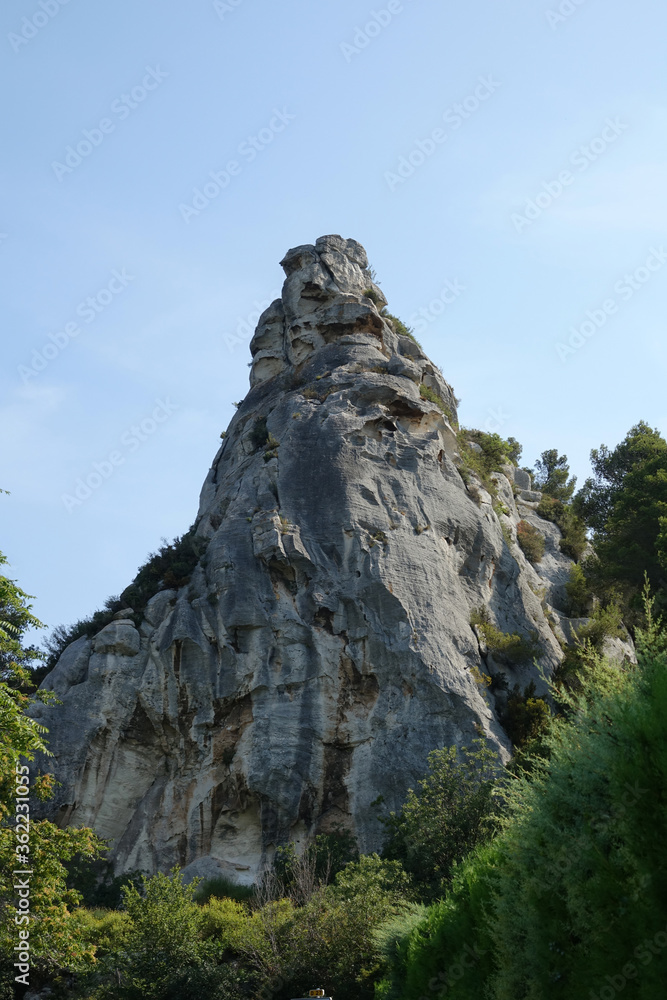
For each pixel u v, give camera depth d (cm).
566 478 9506
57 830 2619
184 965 3094
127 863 4631
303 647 4859
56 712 4994
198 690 4909
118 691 5062
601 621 5634
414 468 5628
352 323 6575
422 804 3512
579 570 6575
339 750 4638
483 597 5409
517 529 6694
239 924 3328
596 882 1526
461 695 4569
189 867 4400
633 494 5638
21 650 2720
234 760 4700
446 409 6544
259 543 5162
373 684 4744
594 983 1505
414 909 2561
